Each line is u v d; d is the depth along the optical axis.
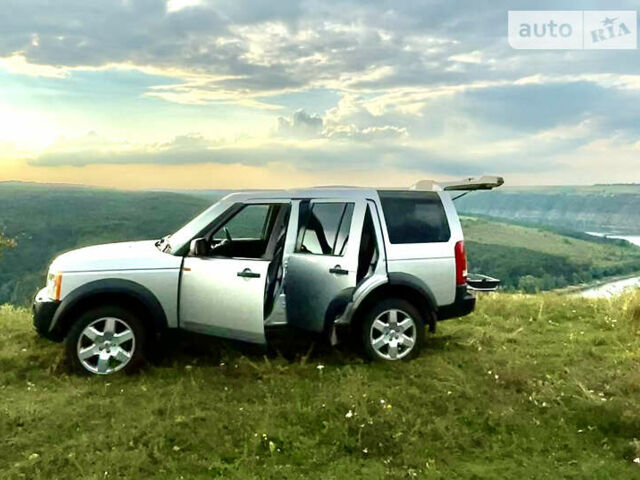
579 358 6.79
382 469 4.27
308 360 6.66
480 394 5.52
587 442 4.73
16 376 6.14
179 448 4.52
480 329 8.16
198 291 6.38
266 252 6.63
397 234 6.69
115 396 5.52
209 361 6.68
